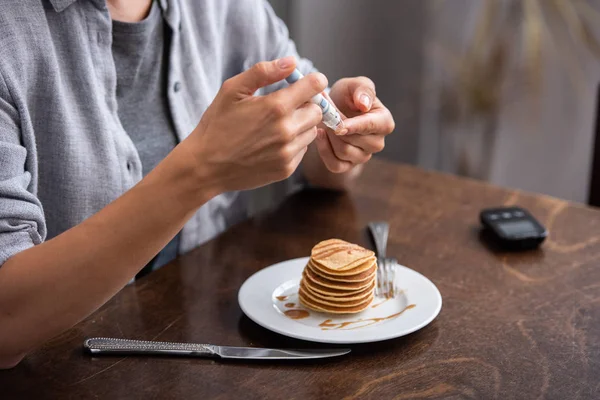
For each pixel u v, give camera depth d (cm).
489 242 101
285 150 70
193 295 88
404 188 117
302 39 225
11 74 82
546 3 205
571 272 93
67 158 90
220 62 116
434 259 96
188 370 75
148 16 98
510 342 79
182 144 71
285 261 93
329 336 77
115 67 97
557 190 223
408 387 72
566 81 211
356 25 232
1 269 73
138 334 80
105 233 72
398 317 81
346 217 107
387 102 241
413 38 230
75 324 79
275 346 79
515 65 216
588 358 77
